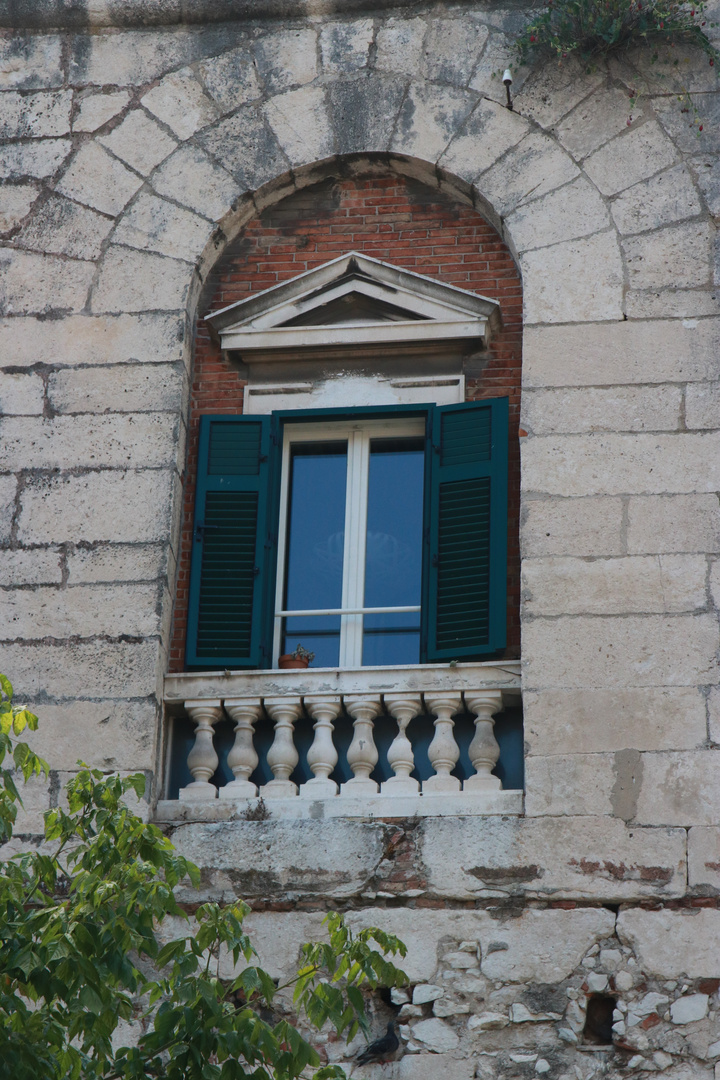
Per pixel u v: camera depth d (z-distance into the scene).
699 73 23.06
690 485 20.72
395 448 22.95
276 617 22.05
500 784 19.94
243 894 19.42
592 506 20.77
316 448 23.08
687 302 21.75
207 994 15.34
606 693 19.75
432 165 23.14
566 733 19.59
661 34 23.22
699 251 22.03
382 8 24.11
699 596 20.09
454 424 22.33
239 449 22.55
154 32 24.34
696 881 18.69
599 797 19.23
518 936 18.75
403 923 19.02
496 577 21.17
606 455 21.03
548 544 20.64
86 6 24.45
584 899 18.81
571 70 23.30
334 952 16.23
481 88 23.42
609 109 23.00
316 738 20.56
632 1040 18.06
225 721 21.09
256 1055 15.34
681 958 18.38
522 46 23.27
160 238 23.16
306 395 23.00
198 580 21.81
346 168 23.62
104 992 15.32
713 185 22.36
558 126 23.00
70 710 20.45
